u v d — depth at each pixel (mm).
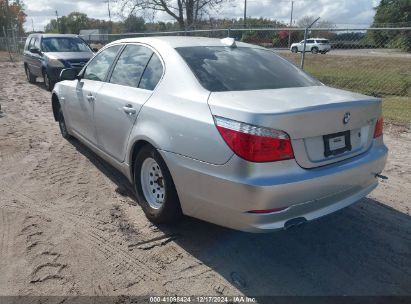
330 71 15641
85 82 5055
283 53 17031
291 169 2783
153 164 3645
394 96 12156
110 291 2865
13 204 4195
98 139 4699
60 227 3719
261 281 3002
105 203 4230
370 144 3438
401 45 14938
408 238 3646
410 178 5098
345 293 2889
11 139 6660
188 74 3438
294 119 2734
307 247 3467
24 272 3051
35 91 12484
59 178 4914
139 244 3451
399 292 2910
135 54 4227
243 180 2715
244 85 3430
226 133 2805
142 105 3656
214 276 3049
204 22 22484
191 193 3129
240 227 2900
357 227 3826
